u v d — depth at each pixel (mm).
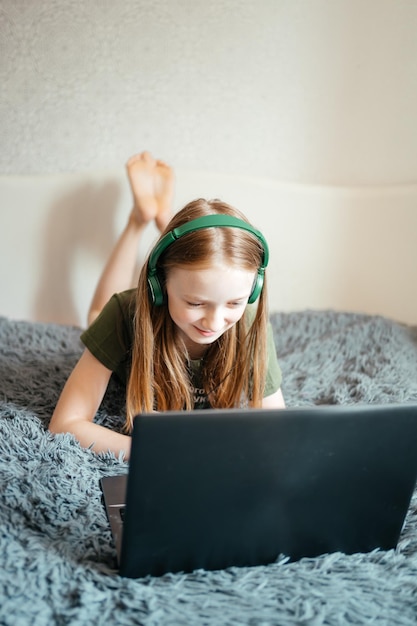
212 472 624
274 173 1616
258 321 985
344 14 1487
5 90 1495
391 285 1615
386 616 663
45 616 633
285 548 715
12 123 1524
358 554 749
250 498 654
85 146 1557
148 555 667
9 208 1540
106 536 765
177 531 655
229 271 816
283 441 629
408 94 1544
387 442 658
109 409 1105
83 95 1515
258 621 637
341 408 632
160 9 1458
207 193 1562
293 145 1596
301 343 1418
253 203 1576
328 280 1631
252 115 1565
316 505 681
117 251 1447
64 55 1478
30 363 1255
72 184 1535
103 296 1432
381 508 708
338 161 1608
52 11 1439
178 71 1513
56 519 778
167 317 969
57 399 1108
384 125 1573
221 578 693
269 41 1505
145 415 583
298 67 1530
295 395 1204
